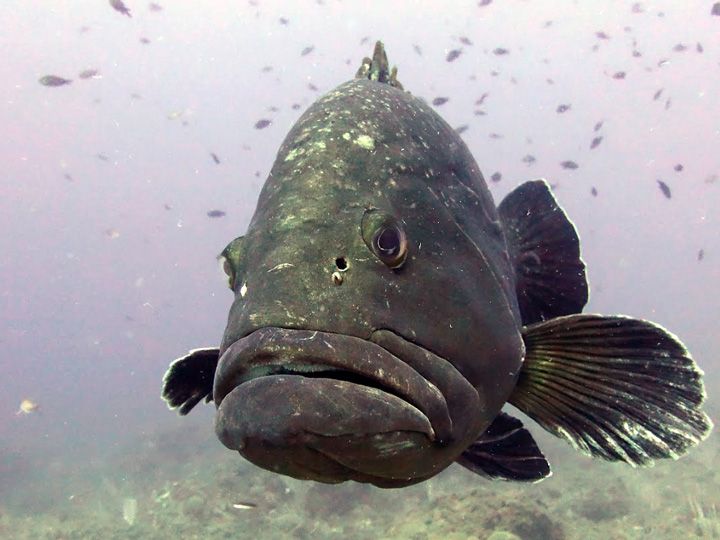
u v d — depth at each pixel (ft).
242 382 1.19
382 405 1.14
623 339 1.61
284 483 8.09
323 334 1.19
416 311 1.34
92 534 7.55
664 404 1.55
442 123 1.91
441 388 1.32
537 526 5.16
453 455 1.43
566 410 1.68
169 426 16.02
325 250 1.31
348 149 1.52
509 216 2.28
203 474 9.59
